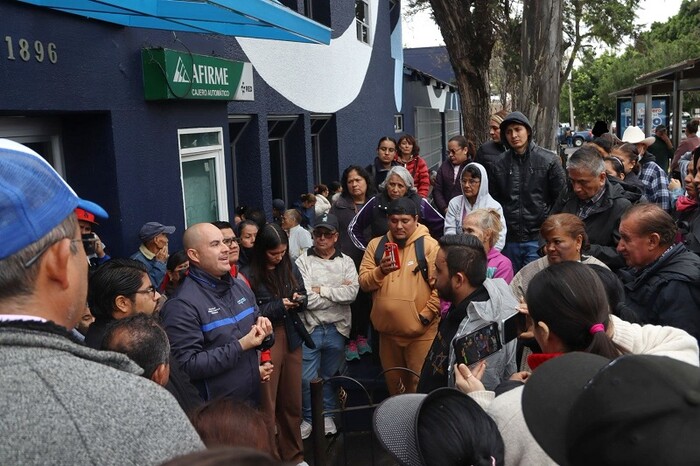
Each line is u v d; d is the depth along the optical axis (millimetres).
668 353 2090
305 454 4996
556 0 7977
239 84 6934
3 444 1103
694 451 1110
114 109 5082
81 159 5105
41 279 1290
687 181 4578
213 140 6836
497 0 12344
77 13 4516
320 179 11938
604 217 4402
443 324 3371
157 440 1215
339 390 4578
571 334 2113
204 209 6801
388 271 4492
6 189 1240
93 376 1225
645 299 3162
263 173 8477
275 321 4512
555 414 1449
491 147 7316
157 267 5074
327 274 5168
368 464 4816
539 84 8133
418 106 21688
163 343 2553
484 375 3068
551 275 2182
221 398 2180
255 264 4531
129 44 5289
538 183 5832
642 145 8992
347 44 12398
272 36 5098
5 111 4148
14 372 1164
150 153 5574
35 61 4227
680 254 3127
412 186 6023
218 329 3521
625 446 1157
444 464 1665
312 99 10406
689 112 29719
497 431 1768
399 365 4785
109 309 3008
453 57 10883
